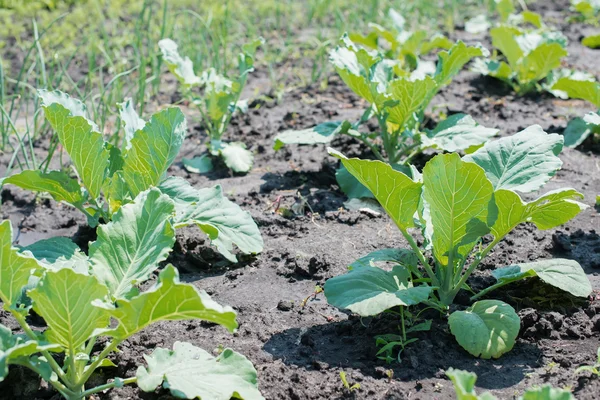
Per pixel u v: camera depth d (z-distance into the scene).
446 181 3.25
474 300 3.64
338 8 9.04
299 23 9.38
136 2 9.74
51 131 6.20
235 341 3.46
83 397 3.01
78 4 9.59
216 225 3.87
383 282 3.31
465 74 7.40
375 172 3.32
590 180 5.15
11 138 6.07
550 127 5.98
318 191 5.07
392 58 7.39
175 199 3.98
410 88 4.76
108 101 6.34
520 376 3.12
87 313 2.76
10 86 7.17
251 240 3.88
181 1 9.62
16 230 4.71
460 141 4.83
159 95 7.04
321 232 4.53
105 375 3.23
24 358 2.78
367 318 3.57
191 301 2.57
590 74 6.99
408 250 3.67
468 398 2.27
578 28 8.90
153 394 3.05
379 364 3.23
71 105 3.99
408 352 3.27
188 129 6.25
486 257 4.10
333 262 4.15
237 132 6.09
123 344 3.40
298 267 4.06
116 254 3.09
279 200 4.89
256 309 3.73
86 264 3.21
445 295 3.54
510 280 3.52
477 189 3.23
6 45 8.34
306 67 7.81
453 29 9.02
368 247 4.32
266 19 9.45
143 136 3.87
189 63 5.71
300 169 5.38
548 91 6.82
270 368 3.21
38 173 3.96
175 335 3.52
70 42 8.20
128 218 3.18
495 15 9.66
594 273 3.95
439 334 3.39
